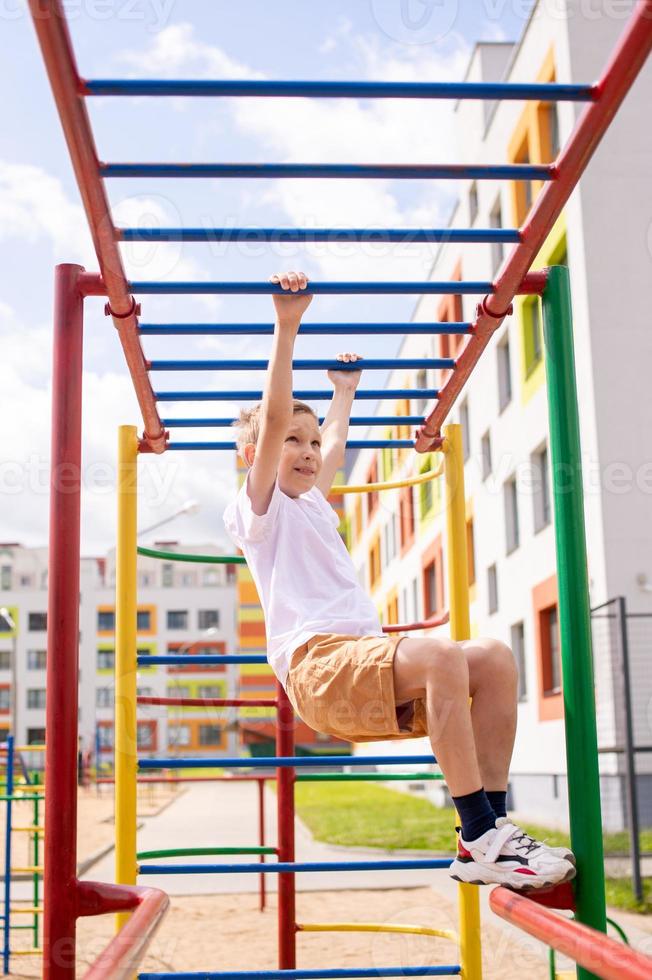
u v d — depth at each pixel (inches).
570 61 484.7
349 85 78.9
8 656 2135.8
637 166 475.5
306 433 119.0
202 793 1167.6
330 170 87.0
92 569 2110.0
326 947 245.4
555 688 558.6
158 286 102.8
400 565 929.5
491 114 631.2
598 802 106.2
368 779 162.2
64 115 77.2
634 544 448.1
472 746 93.3
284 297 103.4
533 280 115.6
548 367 115.9
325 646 102.2
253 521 112.6
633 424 456.8
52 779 99.6
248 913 302.0
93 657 2075.5
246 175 86.7
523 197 577.6
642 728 429.7
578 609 110.4
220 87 78.1
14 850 475.8
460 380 132.3
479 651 103.1
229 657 144.6
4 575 2257.6
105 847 477.1
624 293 466.6
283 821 165.2
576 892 104.0
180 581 2271.2
